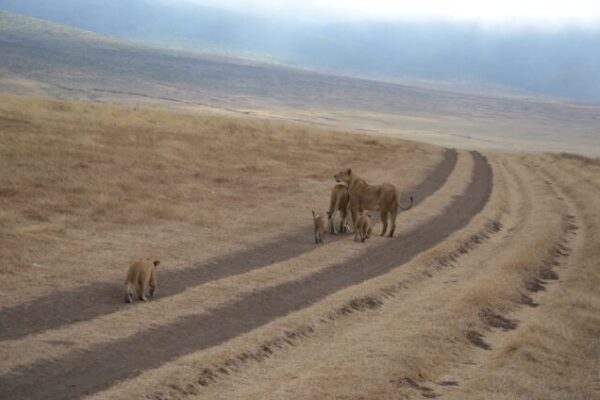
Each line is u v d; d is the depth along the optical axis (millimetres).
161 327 16594
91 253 21781
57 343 15000
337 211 32375
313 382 14398
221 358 15031
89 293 18328
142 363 14484
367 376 14992
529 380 16469
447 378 16188
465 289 22078
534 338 19047
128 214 26844
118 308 17500
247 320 17750
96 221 25609
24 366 13758
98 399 12734
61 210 26344
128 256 21906
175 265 21641
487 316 20656
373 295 20891
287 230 27859
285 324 17531
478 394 15203
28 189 28469
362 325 18672
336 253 25125
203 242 24641
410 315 19500
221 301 18844
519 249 28609
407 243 27859
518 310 21984
